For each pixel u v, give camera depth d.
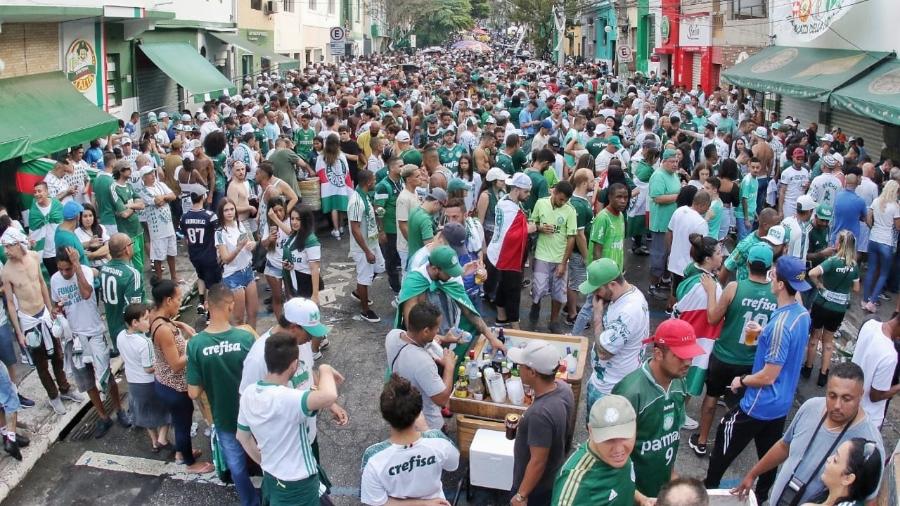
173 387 6.68
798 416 4.85
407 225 10.21
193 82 21.75
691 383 7.11
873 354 5.40
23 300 7.47
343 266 12.62
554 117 17.88
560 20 56.25
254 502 6.17
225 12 28.34
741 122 17.97
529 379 4.99
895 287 11.63
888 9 16.58
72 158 12.33
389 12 75.75
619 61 38.00
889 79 15.26
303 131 16.66
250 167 13.48
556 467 5.07
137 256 10.72
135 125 18.88
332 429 7.69
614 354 6.04
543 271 9.90
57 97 15.41
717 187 10.20
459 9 91.50
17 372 8.72
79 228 9.15
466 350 7.11
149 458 7.18
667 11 35.06
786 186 12.91
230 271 8.89
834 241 10.99
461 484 6.47
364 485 4.76
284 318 5.66
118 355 9.04
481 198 10.52
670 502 3.59
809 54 20.17
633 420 4.06
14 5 13.35
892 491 4.64
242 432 5.22
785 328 5.68
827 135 14.11
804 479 4.72
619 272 6.05
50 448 7.32
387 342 6.13
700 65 31.31
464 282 9.00
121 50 19.95
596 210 11.78
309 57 46.59
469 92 24.83
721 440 6.07
